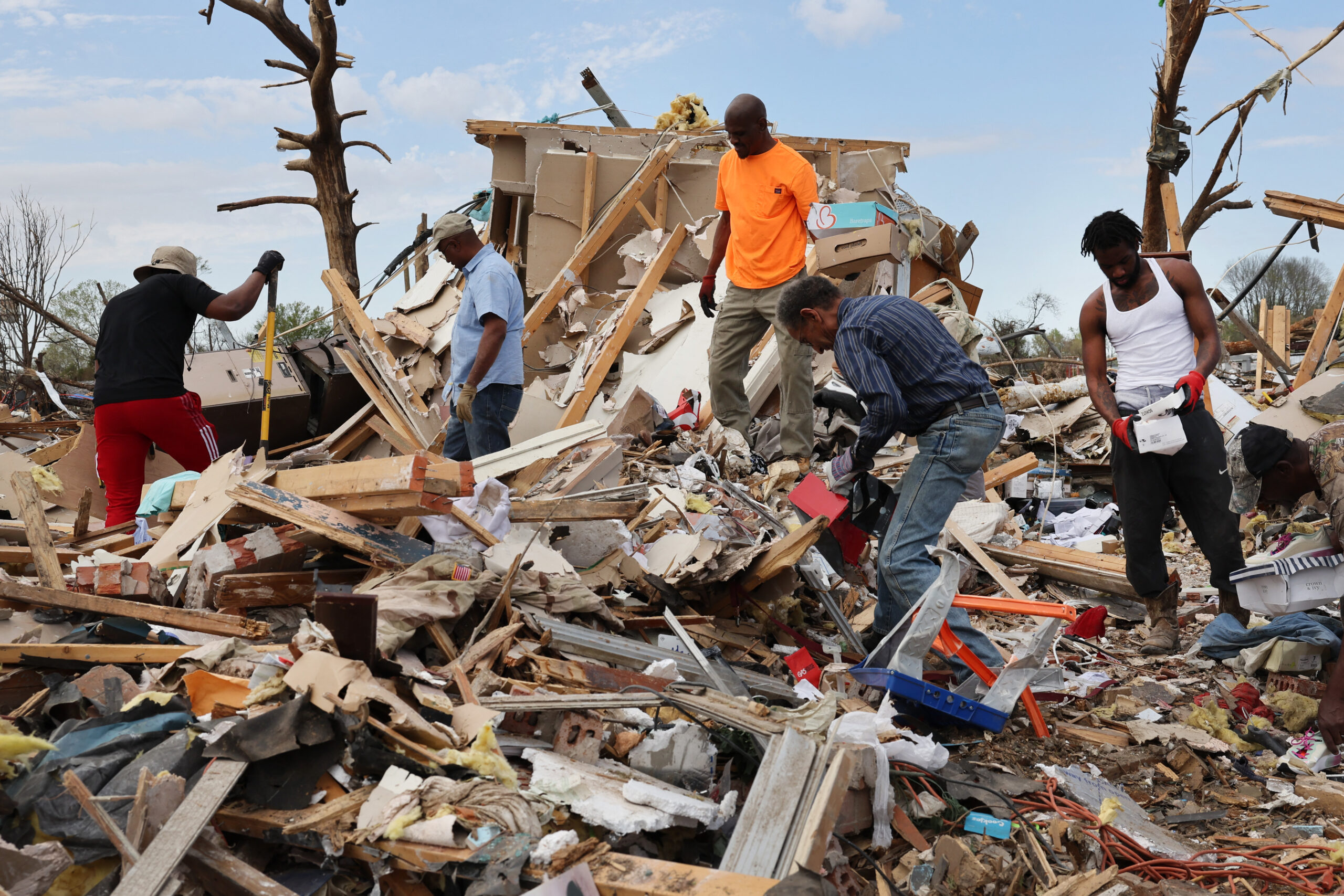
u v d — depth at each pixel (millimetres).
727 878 1944
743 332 6227
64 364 18625
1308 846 2670
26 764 2148
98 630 2908
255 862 2086
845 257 6793
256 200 11375
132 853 1924
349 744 2229
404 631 2873
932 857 2467
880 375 3598
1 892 1782
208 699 2533
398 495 3439
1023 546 5988
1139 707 3840
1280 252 8547
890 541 3723
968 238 10289
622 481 5543
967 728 3523
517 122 9648
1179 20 10531
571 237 9273
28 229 16953
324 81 10828
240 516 3725
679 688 3076
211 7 10297
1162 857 2654
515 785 2244
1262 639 4172
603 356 7562
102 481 5207
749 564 4109
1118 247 4344
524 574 3443
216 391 7414
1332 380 5637
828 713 2623
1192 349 4508
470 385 4742
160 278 4895
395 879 2039
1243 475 3412
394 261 10594
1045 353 19906
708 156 9188
